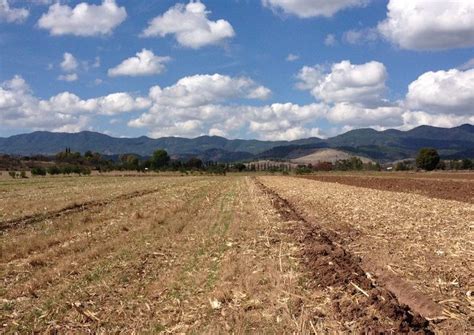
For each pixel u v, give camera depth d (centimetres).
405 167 14675
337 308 994
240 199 3753
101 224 2327
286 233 1983
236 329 899
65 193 4309
